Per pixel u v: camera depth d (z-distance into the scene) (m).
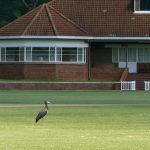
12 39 92.81
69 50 93.25
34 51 92.38
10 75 93.25
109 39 95.19
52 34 92.12
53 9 96.12
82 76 93.50
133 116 50.28
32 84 86.38
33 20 93.75
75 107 59.41
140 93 81.56
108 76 93.00
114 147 30.55
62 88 86.94
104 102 66.12
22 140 33.12
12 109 56.75
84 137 34.69
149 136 35.41
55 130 39.06
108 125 43.06
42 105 61.66
